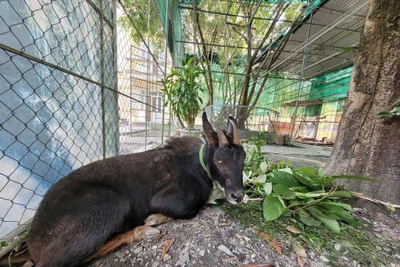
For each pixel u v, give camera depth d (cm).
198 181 191
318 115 1178
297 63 989
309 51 828
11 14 133
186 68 608
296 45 843
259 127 846
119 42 406
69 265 122
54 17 168
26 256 136
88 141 224
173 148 206
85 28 206
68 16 175
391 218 185
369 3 207
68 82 190
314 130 1195
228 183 163
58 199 135
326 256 135
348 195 173
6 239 137
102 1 219
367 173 205
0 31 127
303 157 514
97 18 223
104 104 226
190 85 607
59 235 124
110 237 154
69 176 155
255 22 805
